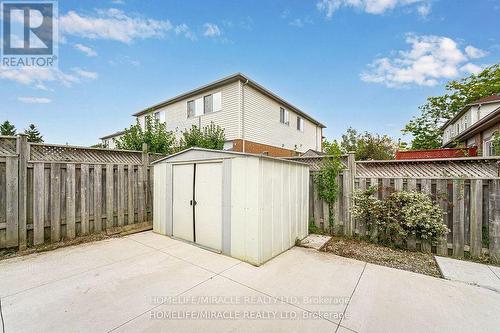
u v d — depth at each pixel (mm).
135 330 2199
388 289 3027
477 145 10023
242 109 12094
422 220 4195
